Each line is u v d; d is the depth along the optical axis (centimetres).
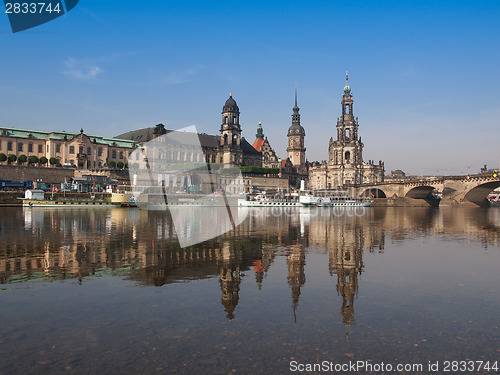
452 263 2634
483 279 2159
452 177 17150
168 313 1572
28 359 1179
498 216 8994
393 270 2398
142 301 1720
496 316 1554
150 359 1184
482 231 4919
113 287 1947
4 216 7038
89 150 17400
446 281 2112
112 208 10656
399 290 1930
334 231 4794
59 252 2969
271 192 19500
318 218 7550
